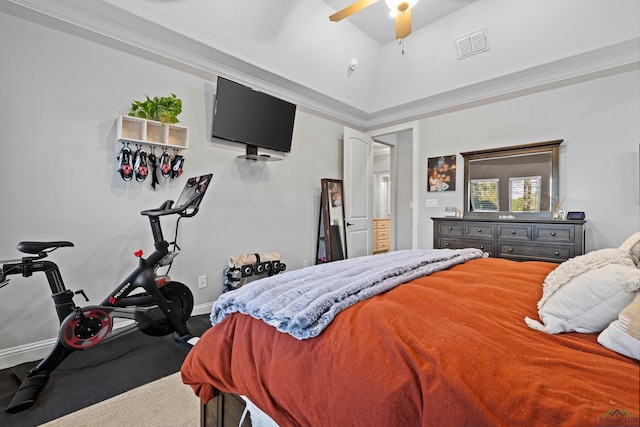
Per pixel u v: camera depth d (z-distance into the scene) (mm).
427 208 4285
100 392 1774
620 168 2930
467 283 1372
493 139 3717
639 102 2840
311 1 2967
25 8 2162
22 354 2160
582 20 2775
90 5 2312
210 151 3199
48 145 2271
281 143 3713
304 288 1215
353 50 3676
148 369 2043
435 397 644
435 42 3512
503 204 3588
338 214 4371
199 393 1252
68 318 1920
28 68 2191
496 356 714
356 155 4645
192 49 2918
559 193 3240
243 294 1220
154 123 2670
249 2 2740
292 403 856
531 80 3398
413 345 793
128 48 2645
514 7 2941
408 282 1384
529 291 1246
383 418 684
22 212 2176
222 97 3146
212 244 3221
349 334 876
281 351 948
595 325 841
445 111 4125
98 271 2496
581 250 2809
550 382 623
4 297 2109
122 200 2613
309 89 3826
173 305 2439
